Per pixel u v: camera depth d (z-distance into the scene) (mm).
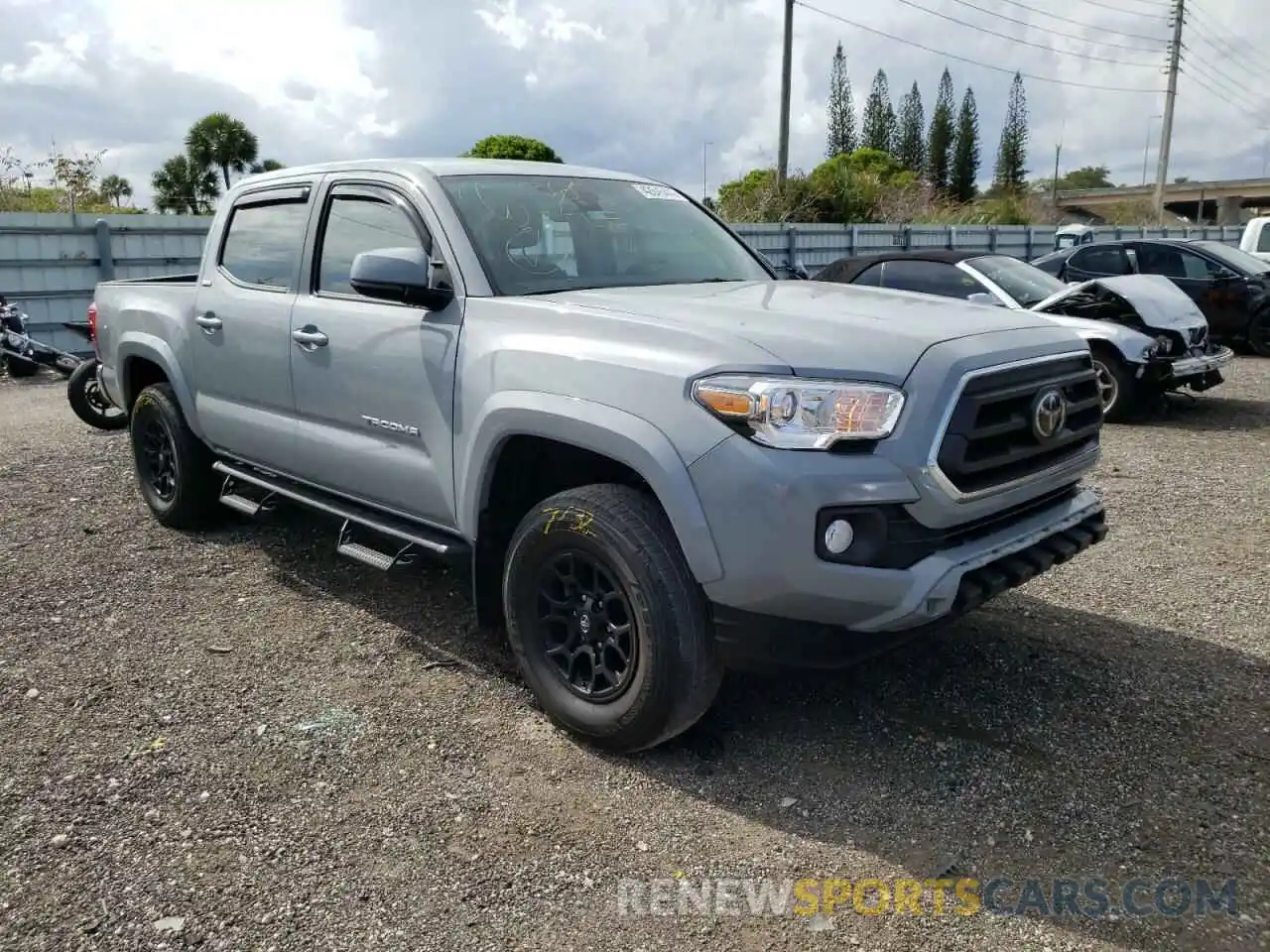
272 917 2648
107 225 12578
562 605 3486
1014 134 68500
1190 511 6348
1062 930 2594
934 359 3018
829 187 27438
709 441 2961
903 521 2975
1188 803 3139
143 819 3072
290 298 4566
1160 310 9273
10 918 2643
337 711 3736
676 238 4605
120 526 5938
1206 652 4234
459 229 3893
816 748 3469
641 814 3100
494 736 3559
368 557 4176
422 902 2707
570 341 3371
